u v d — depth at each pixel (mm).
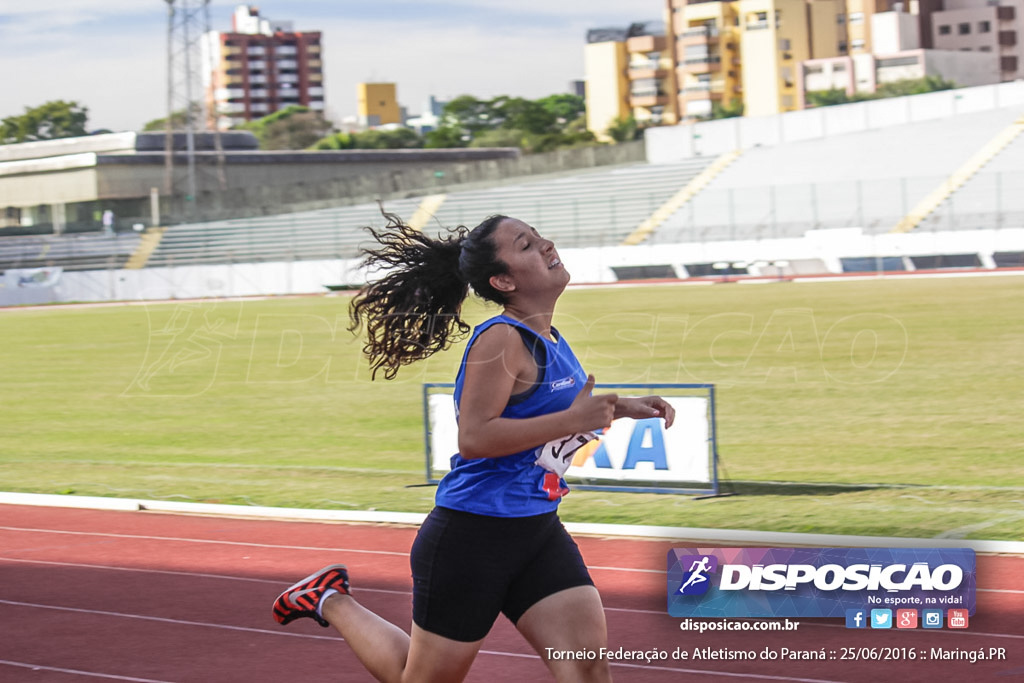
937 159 73250
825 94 140000
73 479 16906
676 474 13648
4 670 8180
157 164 99000
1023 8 148250
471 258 5184
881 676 7352
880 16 148875
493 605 5145
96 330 49656
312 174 106688
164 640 8773
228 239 81375
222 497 14844
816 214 68750
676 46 159500
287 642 8609
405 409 24188
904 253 54781
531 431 4824
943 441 17531
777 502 13133
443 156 113188
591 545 11398
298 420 23297
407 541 11930
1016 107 76250
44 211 101188
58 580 10750
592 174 85438
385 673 5496
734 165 80125
